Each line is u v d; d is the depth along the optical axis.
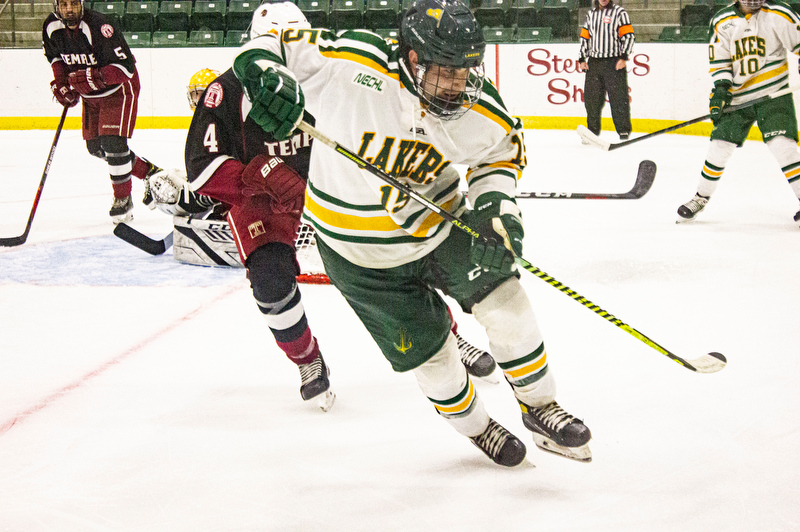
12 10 28.45
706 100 23.55
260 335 7.61
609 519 4.20
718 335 7.17
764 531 4.03
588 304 4.59
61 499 4.56
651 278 9.19
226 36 27.27
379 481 4.71
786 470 4.66
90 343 7.40
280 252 5.76
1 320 8.10
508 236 4.14
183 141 23.05
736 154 20.28
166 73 26.09
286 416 5.72
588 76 21.72
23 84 26.70
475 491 4.55
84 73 11.82
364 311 4.71
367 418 5.66
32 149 23.00
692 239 11.16
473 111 4.11
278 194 5.02
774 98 11.48
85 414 5.79
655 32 26.17
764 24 11.41
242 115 5.79
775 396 5.76
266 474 4.82
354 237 4.45
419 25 3.81
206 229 10.18
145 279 9.70
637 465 4.79
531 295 8.67
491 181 4.38
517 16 26.52
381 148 4.17
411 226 4.30
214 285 9.42
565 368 6.48
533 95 25.58
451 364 4.60
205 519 4.32
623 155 20.59
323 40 4.15
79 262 10.55
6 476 4.86
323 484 4.68
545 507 4.34
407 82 3.98
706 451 4.94
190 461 5.02
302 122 4.05
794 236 11.12
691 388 5.97
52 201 15.43
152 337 7.57
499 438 4.74
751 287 8.68
